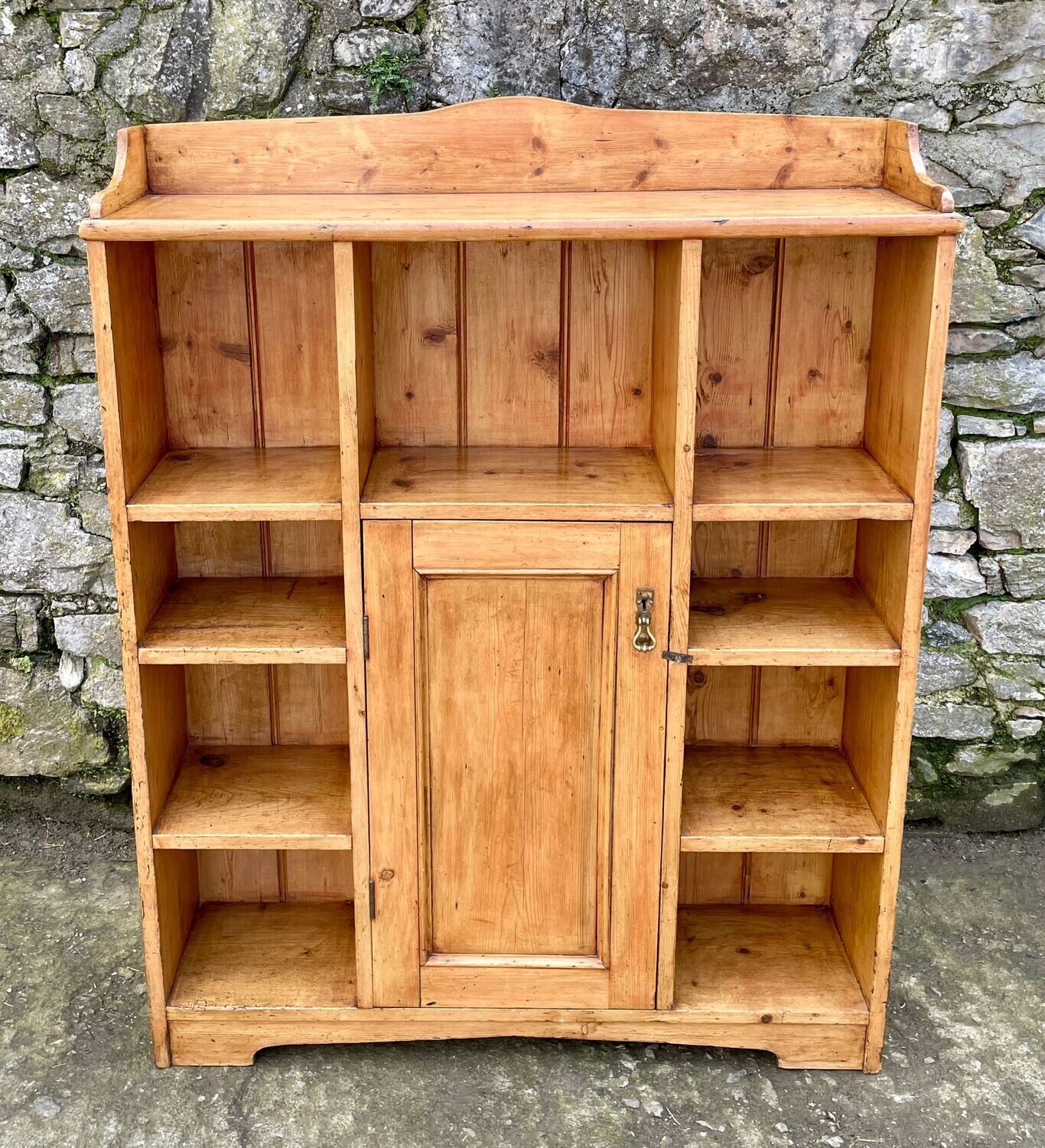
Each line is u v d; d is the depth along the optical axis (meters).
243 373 2.33
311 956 2.46
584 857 2.25
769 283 2.28
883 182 2.22
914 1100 2.26
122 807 3.04
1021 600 2.85
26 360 2.72
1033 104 2.55
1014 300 2.66
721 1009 2.30
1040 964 2.61
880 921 2.23
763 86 2.56
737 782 2.39
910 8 2.50
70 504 2.81
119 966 2.59
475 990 2.31
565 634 2.12
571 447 2.37
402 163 2.22
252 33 2.53
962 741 2.96
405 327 2.30
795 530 2.42
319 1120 2.21
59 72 2.55
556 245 2.25
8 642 2.90
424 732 2.17
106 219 1.91
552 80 2.56
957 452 2.77
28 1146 2.14
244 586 2.39
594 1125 2.20
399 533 2.05
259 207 2.06
